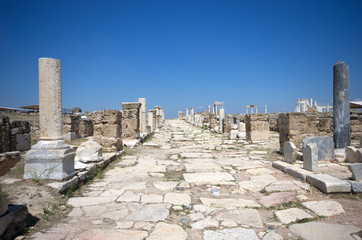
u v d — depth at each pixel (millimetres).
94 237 3506
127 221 4062
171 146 15406
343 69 10391
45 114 5816
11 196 4426
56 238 3455
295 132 10578
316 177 5883
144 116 21719
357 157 8047
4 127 9797
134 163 9461
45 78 5840
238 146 14648
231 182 6602
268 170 7848
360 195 5219
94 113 12461
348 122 10453
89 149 8008
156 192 5711
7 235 3285
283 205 4785
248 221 4066
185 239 3477
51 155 5559
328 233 3613
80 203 4891
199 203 4973
